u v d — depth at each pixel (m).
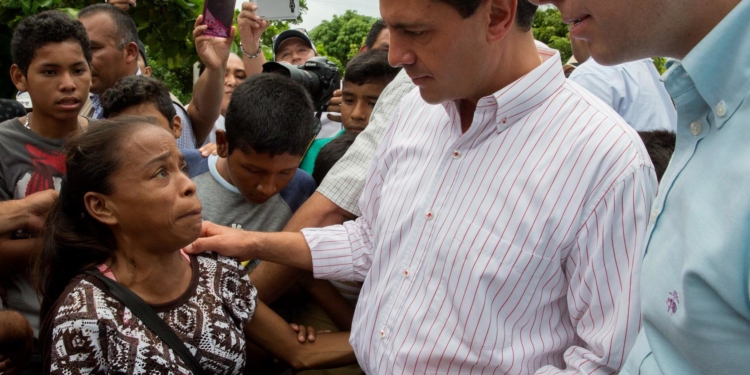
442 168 1.47
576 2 0.95
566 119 1.35
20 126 2.16
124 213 1.42
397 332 1.47
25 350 1.85
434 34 1.24
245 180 1.94
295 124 1.87
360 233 1.82
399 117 1.75
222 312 1.57
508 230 1.34
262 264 1.97
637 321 1.25
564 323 1.45
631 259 1.26
